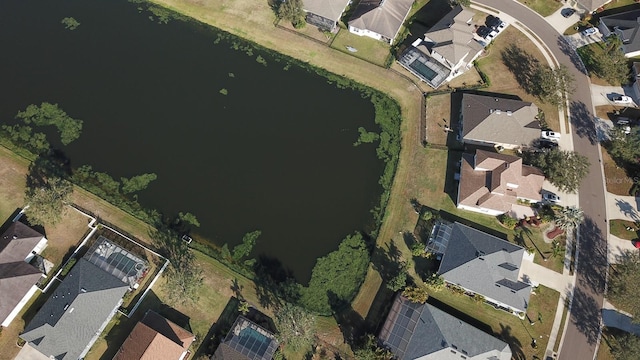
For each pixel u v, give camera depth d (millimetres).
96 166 92625
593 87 103312
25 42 107312
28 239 81750
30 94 100312
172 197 90312
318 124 99500
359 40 108062
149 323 76938
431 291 83125
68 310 74875
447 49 101062
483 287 80562
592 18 112125
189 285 77312
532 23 111500
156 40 108812
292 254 86250
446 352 75625
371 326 80562
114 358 74062
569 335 80000
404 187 92812
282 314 75875
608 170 94250
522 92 102688
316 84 104250
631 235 88062
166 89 102312
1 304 76312
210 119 99062
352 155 96312
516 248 83438
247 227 88188
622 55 101062
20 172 91188
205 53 107375
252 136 97438
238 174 93188
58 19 110750
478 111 95438
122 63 105312
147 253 84875
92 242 85250
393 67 105188
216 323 80125
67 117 97750
